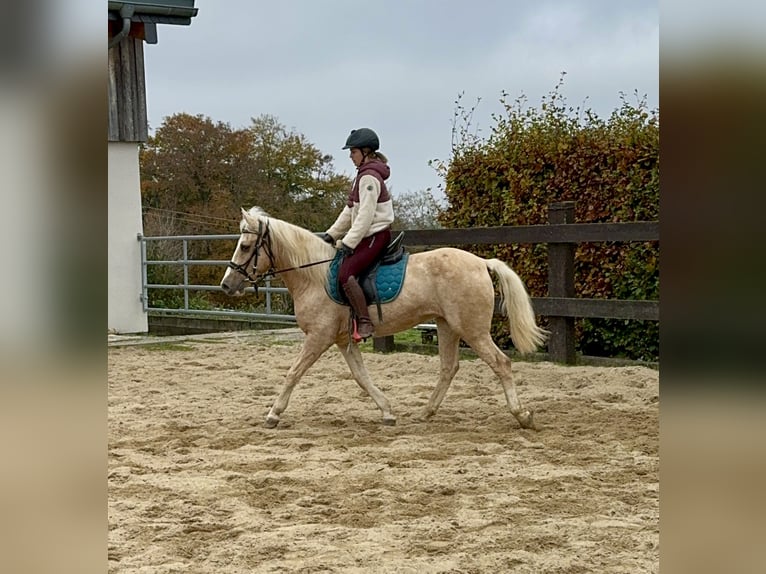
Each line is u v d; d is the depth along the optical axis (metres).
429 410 7.07
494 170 11.31
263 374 9.64
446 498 4.68
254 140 24.39
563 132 10.72
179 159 23.48
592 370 9.02
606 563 3.54
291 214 23.83
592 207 10.16
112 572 3.47
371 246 6.69
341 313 6.82
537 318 11.01
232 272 6.80
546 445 6.00
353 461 5.59
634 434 6.27
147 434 6.56
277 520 4.29
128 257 14.95
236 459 5.68
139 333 15.08
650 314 8.73
